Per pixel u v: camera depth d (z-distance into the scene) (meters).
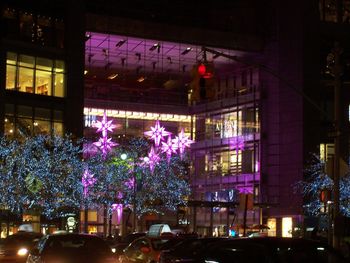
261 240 12.66
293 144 70.75
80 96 60.53
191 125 83.50
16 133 55.84
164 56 79.25
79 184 54.97
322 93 71.12
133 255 23.58
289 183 70.31
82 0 62.06
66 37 60.50
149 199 64.75
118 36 71.62
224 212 74.06
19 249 27.53
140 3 73.31
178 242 22.08
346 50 72.38
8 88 56.16
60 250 16.75
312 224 66.00
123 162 61.25
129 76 85.69
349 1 74.12
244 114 76.50
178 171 72.81
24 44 57.50
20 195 51.38
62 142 55.34
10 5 57.03
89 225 71.38
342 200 56.34
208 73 20.44
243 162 75.25
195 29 74.38
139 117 81.56
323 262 12.34
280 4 74.38
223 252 13.16
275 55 74.31
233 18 77.31
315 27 72.19
